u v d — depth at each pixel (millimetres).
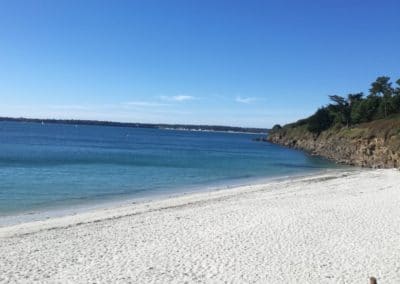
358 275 13117
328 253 15352
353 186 35812
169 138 195875
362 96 130125
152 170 53250
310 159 86062
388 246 16234
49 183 38406
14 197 30797
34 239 17438
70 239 17391
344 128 109062
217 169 57938
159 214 23125
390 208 23953
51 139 129375
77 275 12914
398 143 66875
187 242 16812
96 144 114688
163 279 12656
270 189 35000
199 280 12625
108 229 19297
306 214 22328
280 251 15562
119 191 35062
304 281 12641
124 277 12773
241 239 17203
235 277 12906
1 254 15078
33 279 12523
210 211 23719
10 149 80500
